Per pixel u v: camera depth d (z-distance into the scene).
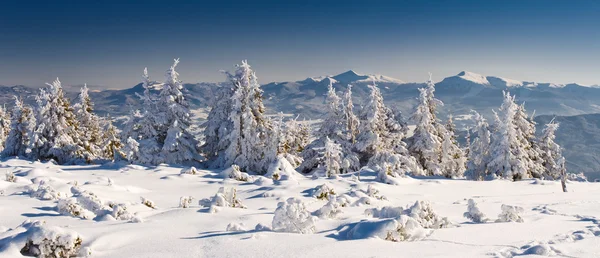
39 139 35.28
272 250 5.34
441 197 18.69
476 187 24.28
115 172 25.98
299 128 50.44
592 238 6.69
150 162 32.09
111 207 10.23
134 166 28.33
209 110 38.28
